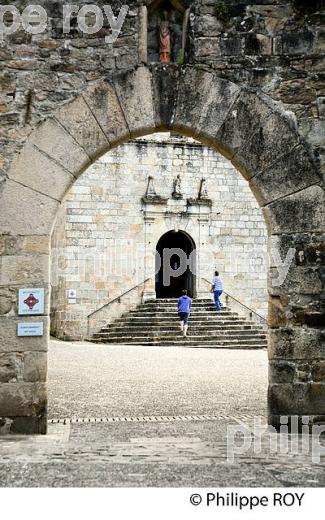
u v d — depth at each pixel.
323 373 6.43
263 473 4.66
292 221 6.54
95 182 22.09
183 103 6.56
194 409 7.87
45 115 6.43
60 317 21.89
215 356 15.74
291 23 6.67
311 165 6.55
